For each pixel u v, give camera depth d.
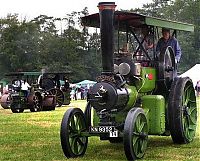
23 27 73.56
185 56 63.19
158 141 9.87
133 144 7.47
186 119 9.41
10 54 71.56
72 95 39.81
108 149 8.96
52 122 15.40
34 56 71.56
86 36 74.94
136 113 7.51
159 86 9.07
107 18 7.74
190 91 9.74
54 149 9.09
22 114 20.11
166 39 9.58
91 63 71.50
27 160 7.89
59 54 71.62
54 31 80.19
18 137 11.16
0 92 39.34
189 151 8.48
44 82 24.52
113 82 7.75
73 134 8.02
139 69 8.38
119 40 9.01
